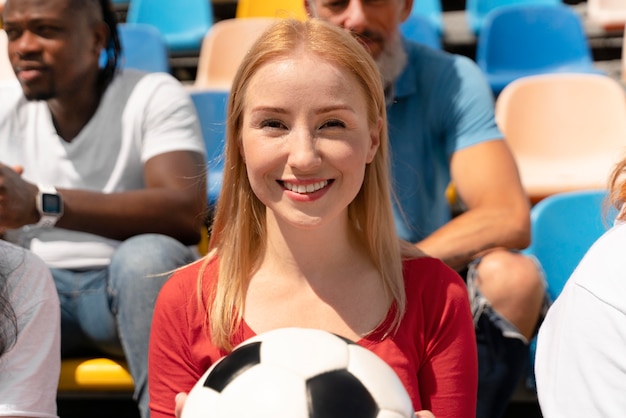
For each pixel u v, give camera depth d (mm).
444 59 3400
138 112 3287
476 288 3027
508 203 3205
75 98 3252
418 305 2152
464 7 8258
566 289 1829
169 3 7566
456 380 2129
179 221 3168
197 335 2154
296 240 2127
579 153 5371
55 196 2941
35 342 2277
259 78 1985
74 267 3139
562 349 1768
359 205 2188
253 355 1770
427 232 3336
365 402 1701
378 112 2098
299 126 1953
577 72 6805
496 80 6625
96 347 3145
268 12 7109
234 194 2197
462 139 3322
